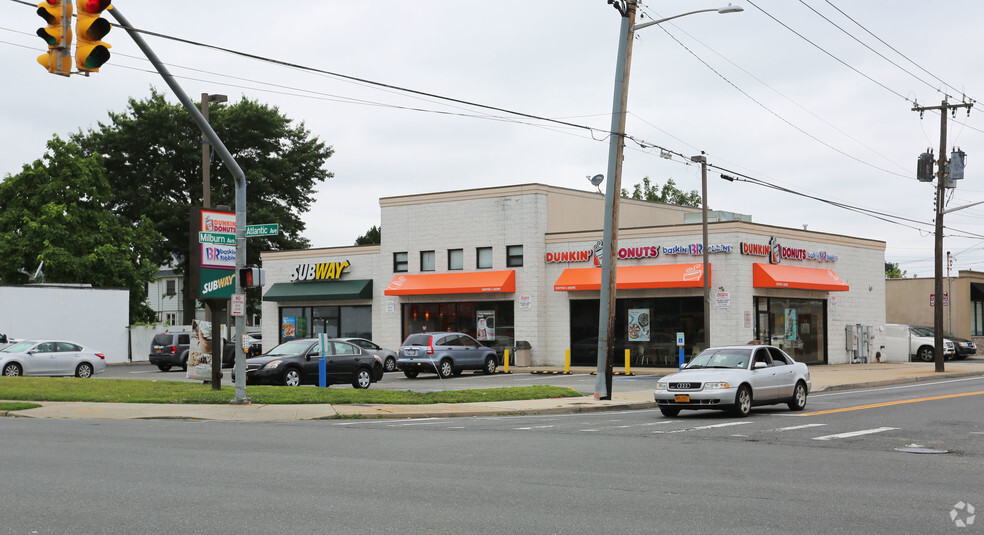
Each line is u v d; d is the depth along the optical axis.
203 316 80.69
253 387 25.12
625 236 39.31
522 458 12.73
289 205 66.12
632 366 39.06
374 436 15.80
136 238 57.22
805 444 14.59
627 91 24.98
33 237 52.34
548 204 41.66
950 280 57.81
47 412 20.48
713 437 15.69
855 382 31.19
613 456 12.98
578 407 22.70
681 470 11.52
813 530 7.82
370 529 7.79
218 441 14.75
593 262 39.84
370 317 45.88
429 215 43.91
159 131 59.94
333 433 16.34
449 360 34.81
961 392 27.59
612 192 24.89
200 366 26.80
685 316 37.88
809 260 40.72
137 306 56.91
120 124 61.25
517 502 9.12
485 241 42.19
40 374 32.78
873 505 9.03
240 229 21.81
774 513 8.58
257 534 7.57
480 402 23.53
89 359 34.12
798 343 40.09
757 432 16.50
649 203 48.78
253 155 62.75
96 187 55.66
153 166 61.94
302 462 12.14
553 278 40.97
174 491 9.66
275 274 48.94
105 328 47.09
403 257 44.75
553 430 17.12
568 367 37.00
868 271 44.75
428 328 43.91
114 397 22.78
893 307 60.53
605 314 24.84
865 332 44.00
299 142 65.94
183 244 61.84
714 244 37.00
